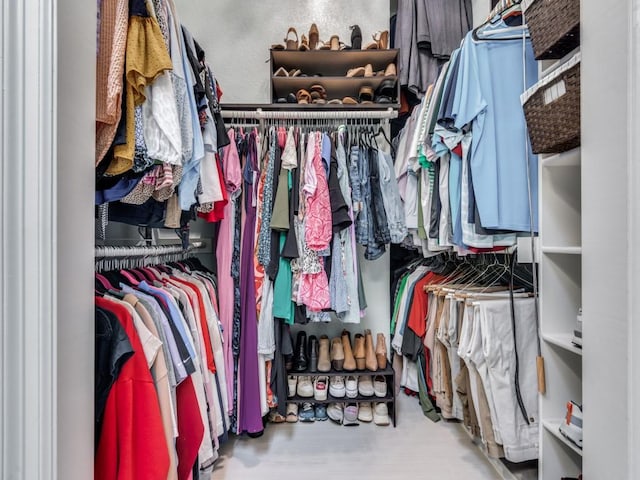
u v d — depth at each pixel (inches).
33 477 17.7
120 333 29.2
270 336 67.0
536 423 50.5
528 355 51.6
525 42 51.1
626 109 20.3
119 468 28.0
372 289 85.4
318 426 72.1
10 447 17.3
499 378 50.4
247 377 65.7
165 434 32.8
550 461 47.3
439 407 77.5
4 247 17.5
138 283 44.0
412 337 77.9
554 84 39.5
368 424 73.0
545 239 48.5
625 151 20.3
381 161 73.0
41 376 18.1
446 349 70.8
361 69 80.4
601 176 22.4
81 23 22.6
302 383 74.2
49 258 18.7
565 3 36.6
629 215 19.9
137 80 30.4
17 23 18.0
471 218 52.2
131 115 30.7
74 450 21.0
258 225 67.4
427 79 88.3
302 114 74.0
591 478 22.7
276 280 66.8
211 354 53.8
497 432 50.1
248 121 80.5
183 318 43.0
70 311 20.9
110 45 29.0
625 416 20.0
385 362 77.2
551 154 45.4
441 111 53.9
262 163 68.8
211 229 83.1
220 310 67.4
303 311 69.4
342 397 73.0
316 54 80.3
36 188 18.3
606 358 21.6
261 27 89.1
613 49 21.4
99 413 28.2
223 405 57.6
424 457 61.4
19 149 18.0
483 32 51.6
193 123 41.4
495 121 50.8
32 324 18.0
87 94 23.3
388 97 80.8
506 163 50.4
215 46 89.0
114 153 30.5
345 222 65.0
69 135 21.1
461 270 79.7
